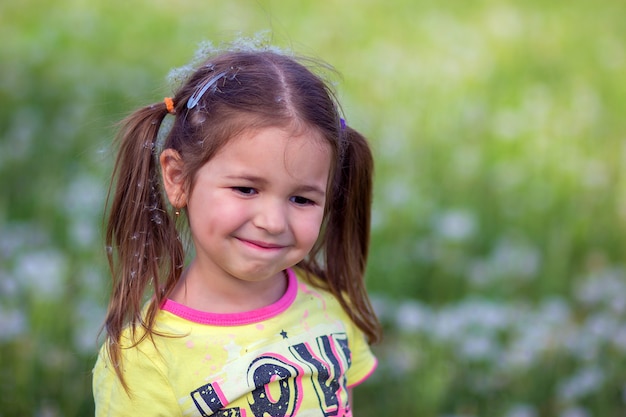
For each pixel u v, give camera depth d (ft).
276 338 7.97
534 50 32.50
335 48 29.32
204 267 8.02
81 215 16.75
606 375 14.39
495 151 23.52
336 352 8.36
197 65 8.77
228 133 7.37
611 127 26.11
